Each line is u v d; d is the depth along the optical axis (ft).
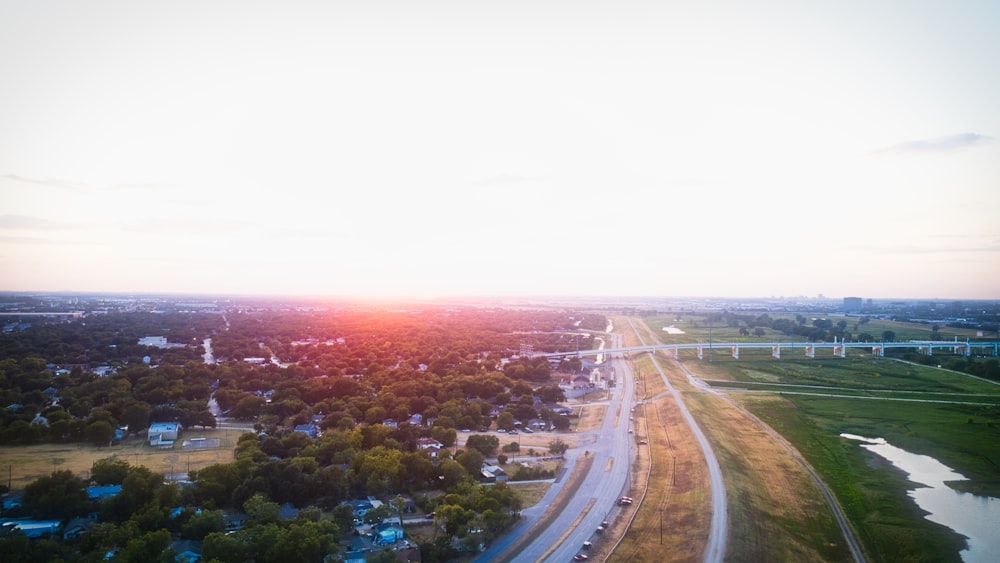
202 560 410.11
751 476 641.81
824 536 514.68
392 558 426.92
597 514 541.75
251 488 531.50
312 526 451.12
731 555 456.04
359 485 571.69
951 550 495.41
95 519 492.95
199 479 550.36
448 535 478.18
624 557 458.91
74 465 639.35
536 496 585.22
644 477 644.69
